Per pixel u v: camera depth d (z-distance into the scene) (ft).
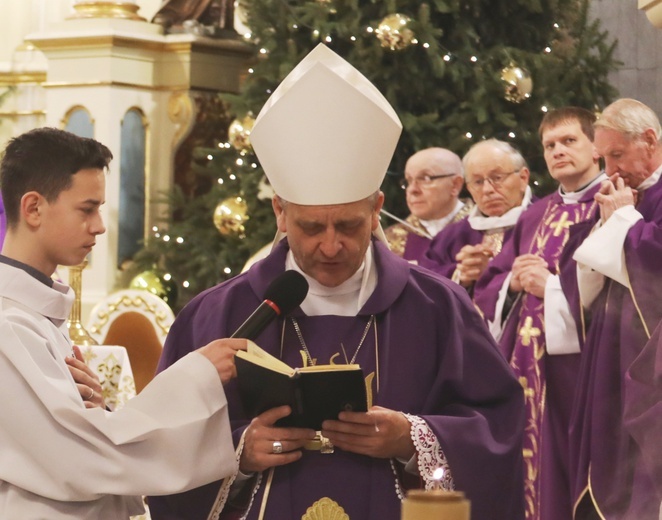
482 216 26.66
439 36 33.06
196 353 11.50
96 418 11.00
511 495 12.25
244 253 36.68
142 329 28.02
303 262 11.91
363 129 11.64
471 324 12.66
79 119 38.93
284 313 11.84
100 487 10.94
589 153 23.91
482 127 33.78
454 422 11.83
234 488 12.08
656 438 18.85
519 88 33.19
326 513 11.80
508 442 12.26
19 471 10.94
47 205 11.60
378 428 11.41
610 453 20.43
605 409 20.65
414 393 12.29
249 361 11.11
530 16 35.76
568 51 35.40
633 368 19.16
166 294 37.70
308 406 11.19
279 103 11.83
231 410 12.32
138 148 39.52
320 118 11.66
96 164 11.83
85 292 38.47
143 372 27.84
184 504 11.98
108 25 38.58
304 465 11.94
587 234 22.38
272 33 35.50
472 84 34.30
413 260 28.40
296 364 12.29
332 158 11.53
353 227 11.70
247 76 37.81
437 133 33.81
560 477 22.29
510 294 23.65
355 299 12.57
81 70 38.91
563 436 22.30
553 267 23.41
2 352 11.00
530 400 22.67
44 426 10.96
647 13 18.90
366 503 11.85
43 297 11.55
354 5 33.71
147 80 39.73
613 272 20.63
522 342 22.90
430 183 28.58
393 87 33.78
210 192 37.99
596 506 20.25
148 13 42.45
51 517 11.03
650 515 19.15
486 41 35.53
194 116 39.86
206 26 40.55
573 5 35.81
